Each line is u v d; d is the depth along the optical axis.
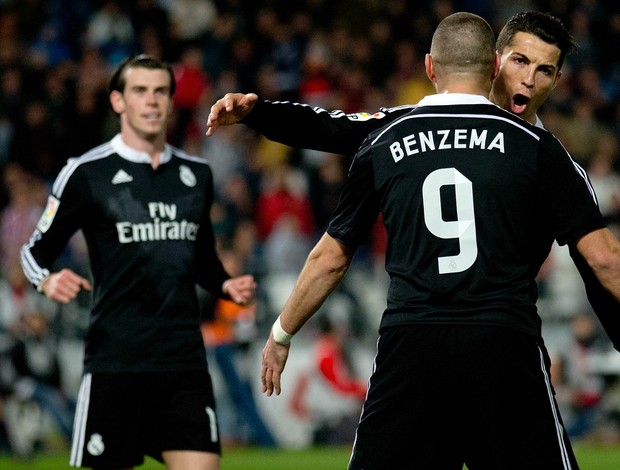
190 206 20.44
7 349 39.25
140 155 20.42
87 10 63.47
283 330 15.62
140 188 20.22
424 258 14.34
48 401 39.59
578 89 64.81
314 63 60.53
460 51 15.00
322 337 42.88
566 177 14.43
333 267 15.16
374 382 14.64
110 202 20.05
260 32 62.81
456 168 14.39
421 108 14.93
